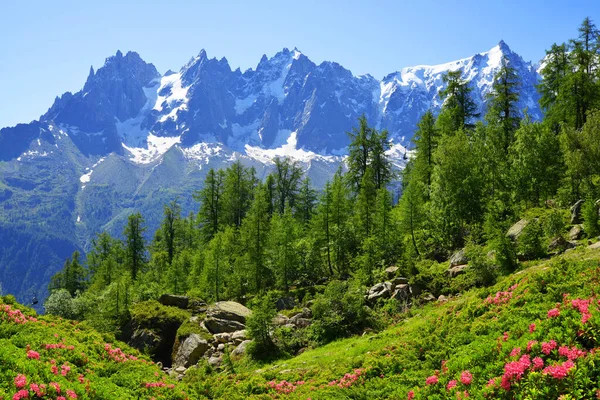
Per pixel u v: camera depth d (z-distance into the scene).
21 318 20.64
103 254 87.69
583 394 9.72
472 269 27.02
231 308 36.72
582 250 21.81
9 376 13.05
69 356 17.45
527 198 40.62
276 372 21.61
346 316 27.53
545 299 15.01
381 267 39.12
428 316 23.00
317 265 48.94
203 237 71.62
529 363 11.23
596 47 51.56
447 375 13.76
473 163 42.19
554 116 53.94
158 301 41.78
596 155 37.16
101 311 40.09
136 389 16.95
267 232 52.09
